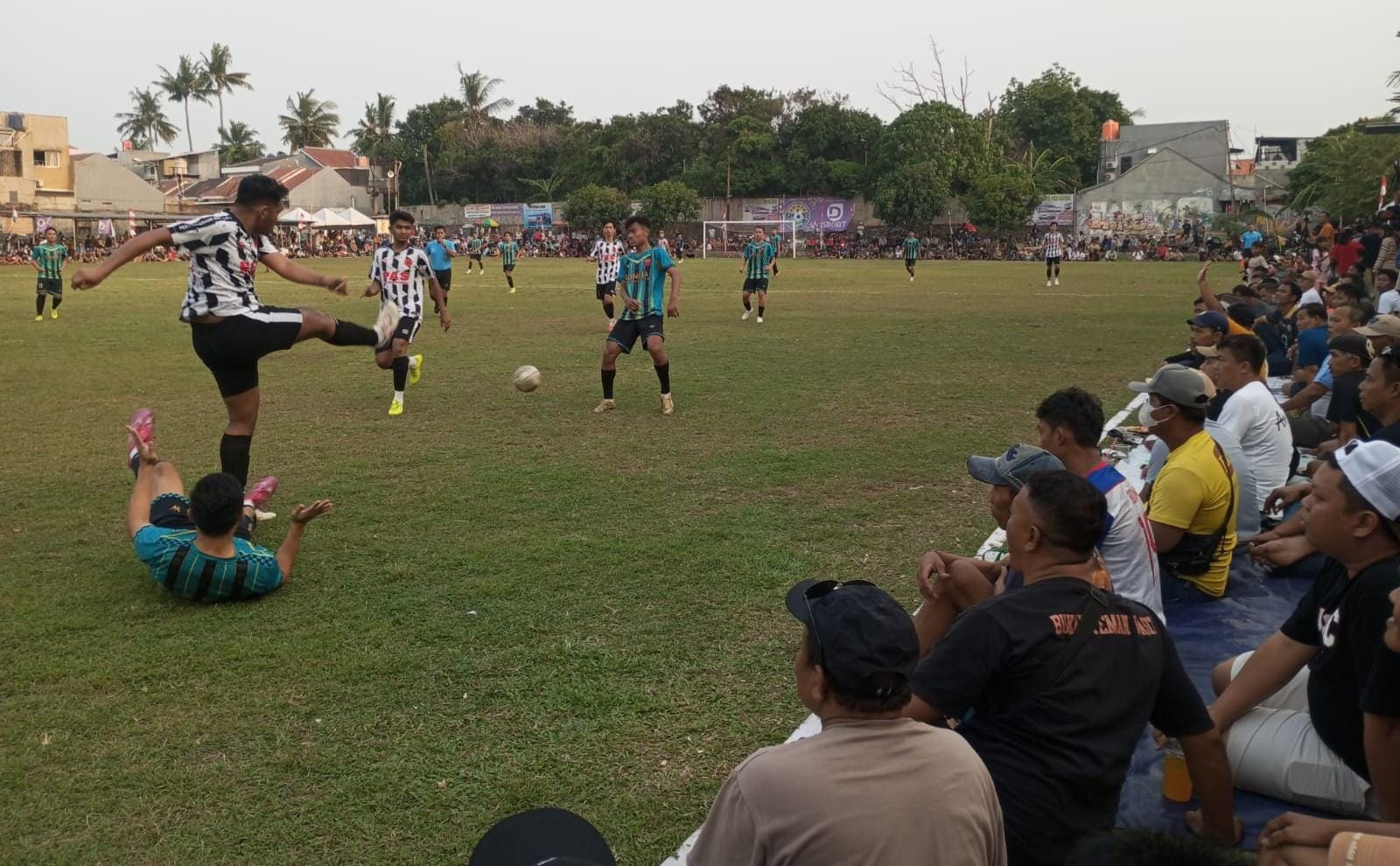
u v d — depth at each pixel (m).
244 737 4.48
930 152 67.38
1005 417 11.33
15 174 63.62
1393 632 3.03
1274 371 13.86
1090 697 3.17
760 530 7.32
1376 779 3.28
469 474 8.85
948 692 3.16
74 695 4.85
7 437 10.45
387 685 4.96
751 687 4.96
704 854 2.54
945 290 32.66
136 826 3.86
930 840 2.37
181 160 87.62
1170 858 2.06
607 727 4.58
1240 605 6.07
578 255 70.31
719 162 73.06
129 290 33.41
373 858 3.68
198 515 5.76
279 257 7.14
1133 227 64.44
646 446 9.93
